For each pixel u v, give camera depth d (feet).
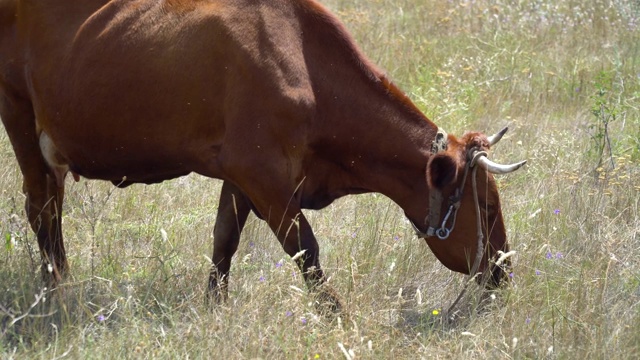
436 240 28.94
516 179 40.06
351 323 27.30
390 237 33.96
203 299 28.55
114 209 37.45
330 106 28.48
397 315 29.12
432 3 65.77
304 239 28.19
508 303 28.37
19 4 30.37
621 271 30.91
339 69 28.50
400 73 53.57
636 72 53.62
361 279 30.27
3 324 27.53
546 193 38.06
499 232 28.78
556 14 62.23
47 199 32.27
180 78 28.27
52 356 24.80
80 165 30.94
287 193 27.96
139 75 28.66
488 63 53.67
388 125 28.55
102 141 29.73
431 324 28.78
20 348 25.29
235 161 27.81
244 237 34.45
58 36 29.86
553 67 55.31
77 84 29.43
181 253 33.30
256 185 27.78
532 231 34.27
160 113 28.63
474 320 27.84
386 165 28.81
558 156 41.75
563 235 34.12
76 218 36.78
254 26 27.84
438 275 31.86
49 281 29.91
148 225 35.73
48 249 31.78
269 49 27.63
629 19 62.18
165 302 28.25
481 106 49.16
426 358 26.11
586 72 53.67
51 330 26.71
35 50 30.25
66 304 27.84
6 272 30.12
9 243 30.83
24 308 27.53
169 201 38.52
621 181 37.88
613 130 45.24
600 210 35.76
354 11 62.59
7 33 30.81
